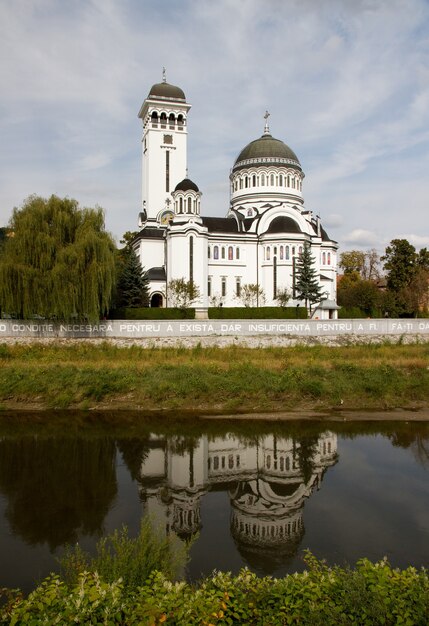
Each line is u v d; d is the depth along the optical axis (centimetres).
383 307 8144
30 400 3247
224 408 3156
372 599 804
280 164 9006
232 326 5169
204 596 849
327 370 3678
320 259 8388
